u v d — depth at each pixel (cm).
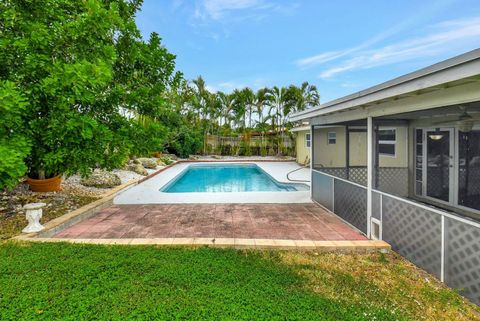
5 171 423
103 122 666
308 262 399
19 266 337
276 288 308
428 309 297
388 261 407
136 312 250
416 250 392
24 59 501
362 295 317
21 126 489
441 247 350
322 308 275
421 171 716
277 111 2336
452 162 619
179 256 385
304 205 732
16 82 497
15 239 448
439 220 353
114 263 350
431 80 292
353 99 452
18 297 269
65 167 579
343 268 383
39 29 489
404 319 272
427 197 691
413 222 397
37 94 503
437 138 664
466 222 315
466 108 407
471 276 311
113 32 668
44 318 241
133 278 316
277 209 690
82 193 823
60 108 500
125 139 648
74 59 543
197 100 2344
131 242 445
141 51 717
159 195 880
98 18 526
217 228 541
